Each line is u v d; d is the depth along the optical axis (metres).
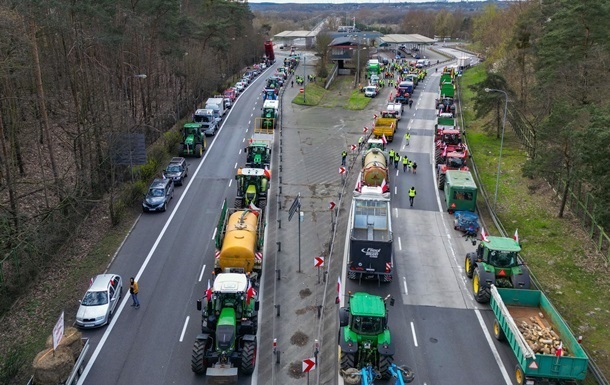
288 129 66.69
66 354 21.62
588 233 36.44
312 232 36.94
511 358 23.89
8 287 28.67
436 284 30.48
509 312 24.50
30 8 33.50
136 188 41.97
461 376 22.59
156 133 59.53
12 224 34.94
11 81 42.44
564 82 48.00
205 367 22.67
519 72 72.12
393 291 29.61
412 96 90.75
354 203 32.72
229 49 101.88
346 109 80.62
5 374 21.80
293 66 131.00
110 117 42.72
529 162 41.09
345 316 23.05
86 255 33.69
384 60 132.75
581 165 35.22
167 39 63.47
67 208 37.44
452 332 25.86
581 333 25.91
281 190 44.75
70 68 43.34
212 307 22.84
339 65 125.38
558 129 37.75
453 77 105.75
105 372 22.88
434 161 53.88
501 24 107.38
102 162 41.56
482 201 43.72
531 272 31.38
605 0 47.00
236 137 62.81
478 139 62.78
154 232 37.19
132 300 28.64
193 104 77.00
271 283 30.23
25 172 46.84
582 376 19.73
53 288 29.92
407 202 43.12
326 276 30.62
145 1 55.00
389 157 55.09
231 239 28.67
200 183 47.09
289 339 25.17
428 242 35.97
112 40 45.00
